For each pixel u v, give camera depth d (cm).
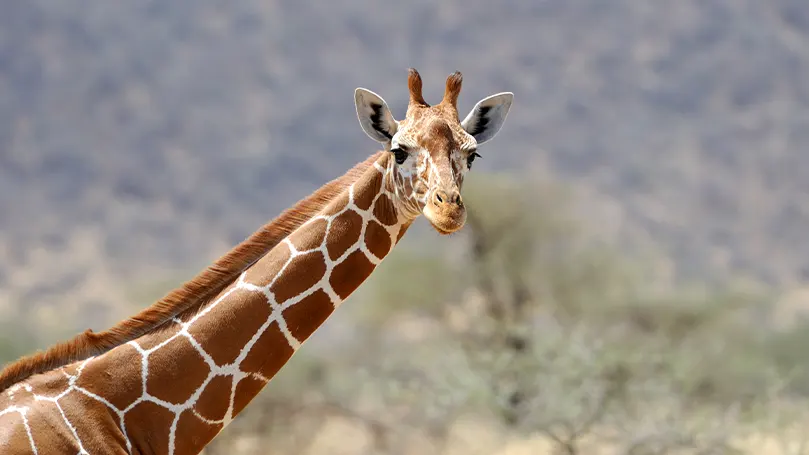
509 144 16762
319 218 1232
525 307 4200
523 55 18762
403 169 1221
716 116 17262
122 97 18312
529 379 3209
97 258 14562
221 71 18875
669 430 2866
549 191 4541
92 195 16488
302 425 3716
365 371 3828
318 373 4022
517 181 4569
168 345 1157
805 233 14712
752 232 14575
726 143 16575
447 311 4600
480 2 19475
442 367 3450
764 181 15750
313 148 17650
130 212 16150
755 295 5053
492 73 18525
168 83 18538
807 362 4119
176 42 19225
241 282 1193
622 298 4400
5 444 1077
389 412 3734
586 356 3109
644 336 3797
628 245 5250
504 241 4325
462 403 3272
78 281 13550
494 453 3369
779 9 18812
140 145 17562
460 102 18138
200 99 18375
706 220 14812
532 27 19225
